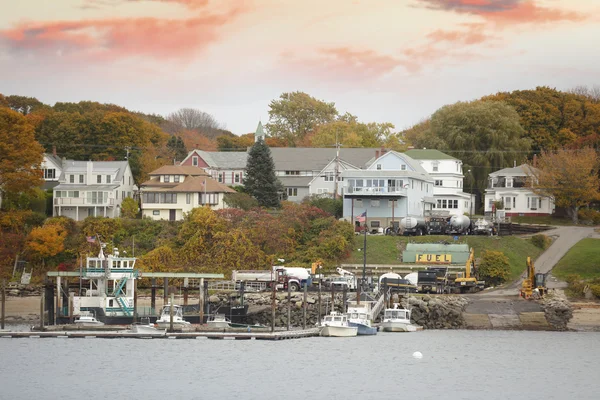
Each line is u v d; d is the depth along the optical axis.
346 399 85.69
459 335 122.38
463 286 136.25
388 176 173.38
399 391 89.00
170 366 98.25
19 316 132.00
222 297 132.50
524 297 130.62
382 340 117.00
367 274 144.88
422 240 157.50
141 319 117.50
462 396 87.69
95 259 119.31
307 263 150.62
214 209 167.00
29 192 161.75
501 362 103.62
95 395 85.94
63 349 107.50
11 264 150.00
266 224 156.12
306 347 110.75
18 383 90.19
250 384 90.50
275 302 126.94
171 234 160.38
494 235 160.88
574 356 107.69
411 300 129.00
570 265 147.62
